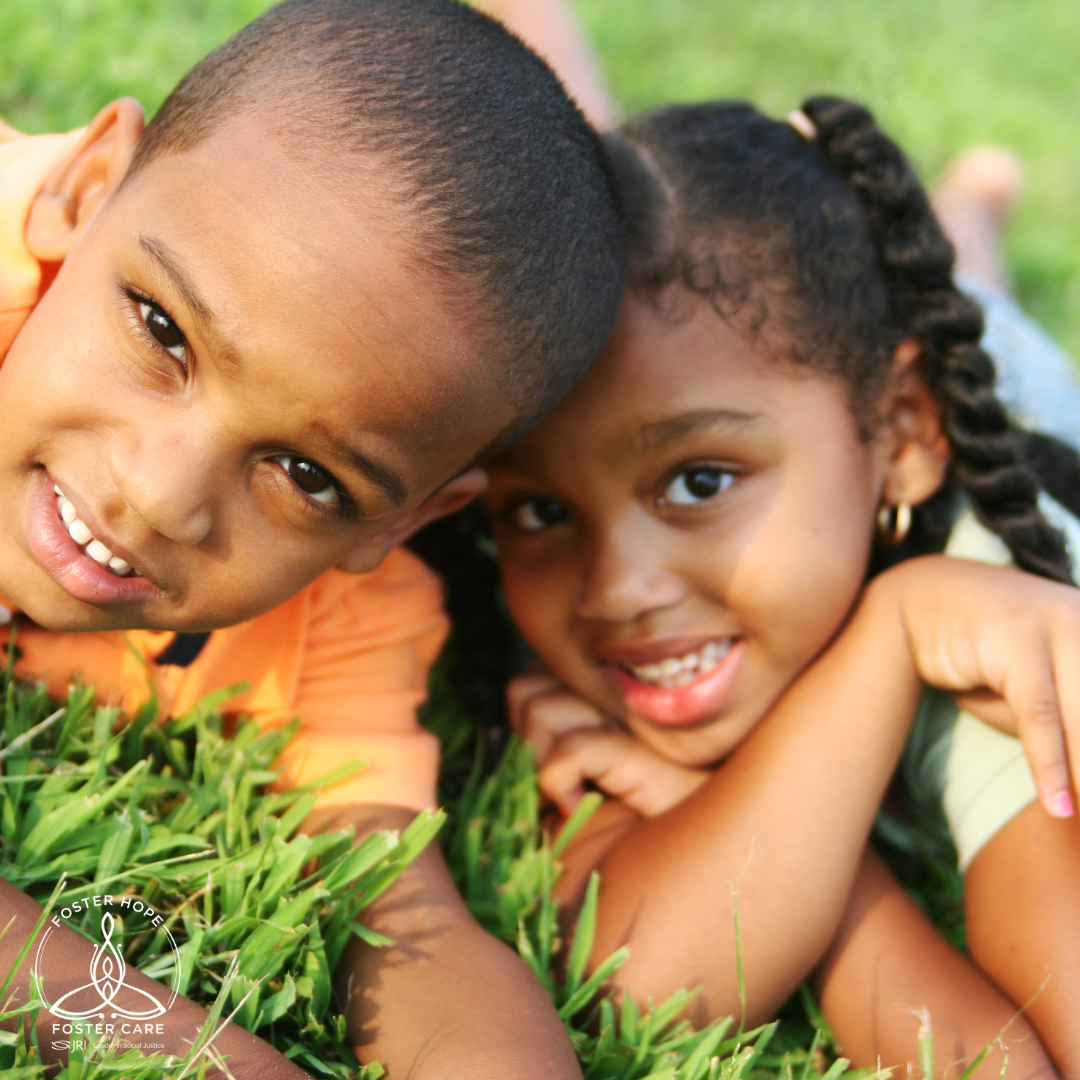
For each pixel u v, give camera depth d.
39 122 2.94
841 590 1.88
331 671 1.86
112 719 1.68
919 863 2.12
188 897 1.53
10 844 1.52
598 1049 1.56
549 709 2.08
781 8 5.26
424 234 1.37
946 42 5.55
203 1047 1.24
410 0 1.56
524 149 1.48
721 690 1.92
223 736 1.87
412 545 2.26
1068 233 4.56
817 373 1.84
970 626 1.77
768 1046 1.74
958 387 1.97
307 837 1.59
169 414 1.39
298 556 1.50
